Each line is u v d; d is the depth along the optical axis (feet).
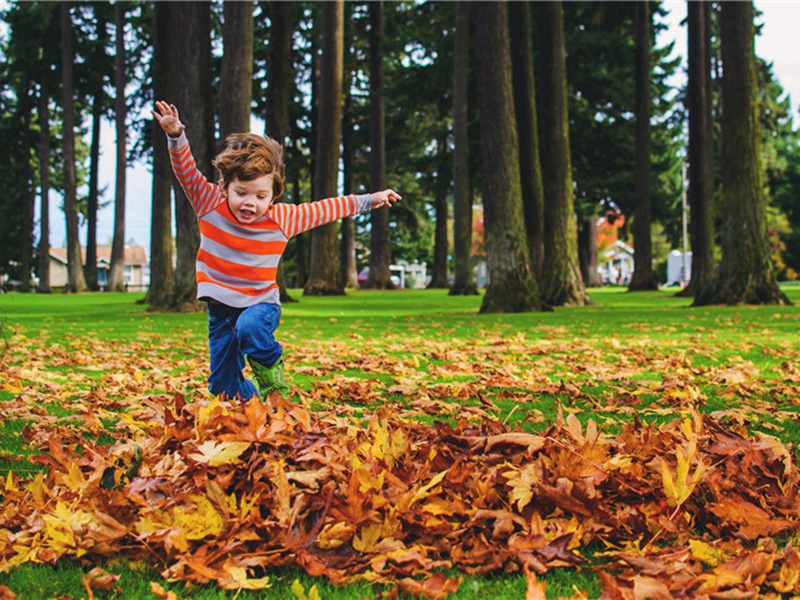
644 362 22.50
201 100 53.01
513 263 51.13
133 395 16.26
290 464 7.86
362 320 44.16
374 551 6.70
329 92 80.18
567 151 63.72
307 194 186.29
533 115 64.54
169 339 31.17
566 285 62.28
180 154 10.49
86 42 134.21
